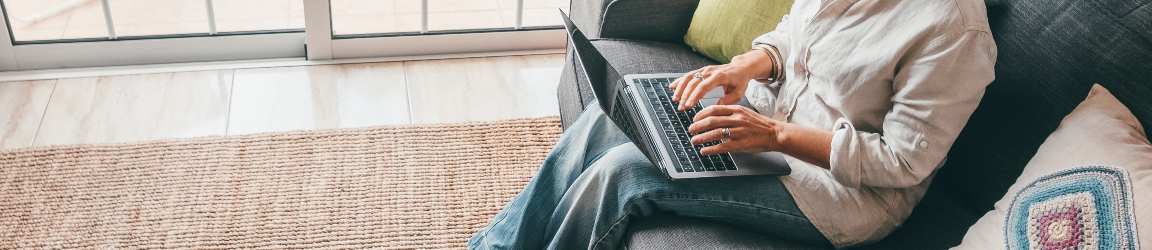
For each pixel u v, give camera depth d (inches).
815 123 48.0
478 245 56.9
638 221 47.3
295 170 70.5
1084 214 35.8
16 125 73.1
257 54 86.5
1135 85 39.3
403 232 65.1
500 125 78.5
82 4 79.5
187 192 67.2
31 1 78.0
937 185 49.6
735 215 46.3
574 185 49.9
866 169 43.0
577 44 53.1
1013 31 45.8
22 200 64.9
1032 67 44.2
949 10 39.3
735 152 47.8
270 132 74.8
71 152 70.3
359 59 87.8
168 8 81.7
